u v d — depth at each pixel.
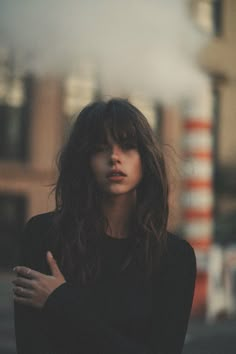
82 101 18.50
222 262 11.38
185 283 1.91
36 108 19.14
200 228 11.00
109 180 1.89
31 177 19.38
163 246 1.90
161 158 1.95
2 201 19.27
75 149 1.92
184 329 1.90
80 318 1.75
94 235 1.89
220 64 18.83
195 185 10.95
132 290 1.86
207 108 11.19
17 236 19.27
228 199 21.92
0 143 19.28
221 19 18.34
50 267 1.82
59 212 1.91
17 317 1.84
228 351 8.00
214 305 11.17
